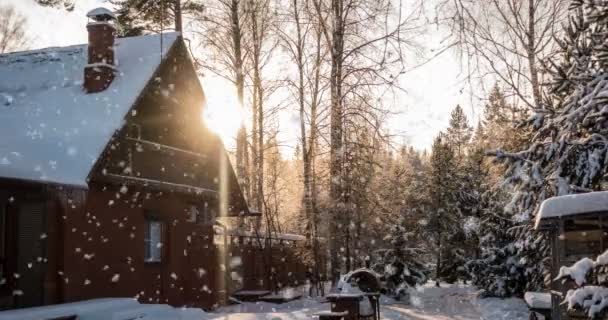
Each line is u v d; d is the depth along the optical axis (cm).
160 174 1980
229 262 2531
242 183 3027
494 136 1483
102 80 1903
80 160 1594
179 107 2138
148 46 2064
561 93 1364
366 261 2084
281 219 3844
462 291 3416
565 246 1001
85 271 1652
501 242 2747
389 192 3000
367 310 1551
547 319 1344
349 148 2572
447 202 4462
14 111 1877
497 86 943
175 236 2091
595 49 1196
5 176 1385
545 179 1334
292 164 3891
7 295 1555
